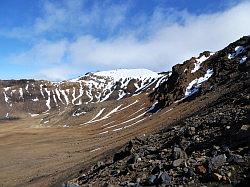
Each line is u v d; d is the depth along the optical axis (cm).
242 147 2209
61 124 15800
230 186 1814
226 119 3061
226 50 10469
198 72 10581
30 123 17788
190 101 8825
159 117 8956
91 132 12406
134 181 2428
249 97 3662
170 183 2086
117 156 3728
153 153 3156
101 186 2758
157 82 18712
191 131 3184
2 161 9119
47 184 5125
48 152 9712
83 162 6078
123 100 15175
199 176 2033
